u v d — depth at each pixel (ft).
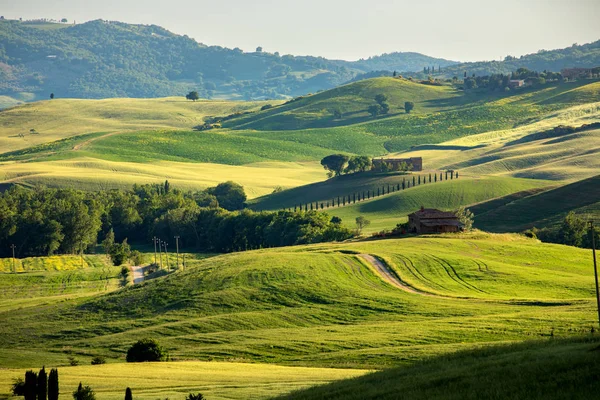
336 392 302.86
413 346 481.46
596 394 243.40
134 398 333.83
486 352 336.70
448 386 279.69
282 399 306.76
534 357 298.56
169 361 507.30
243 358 512.22
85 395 319.27
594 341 325.83
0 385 393.29
